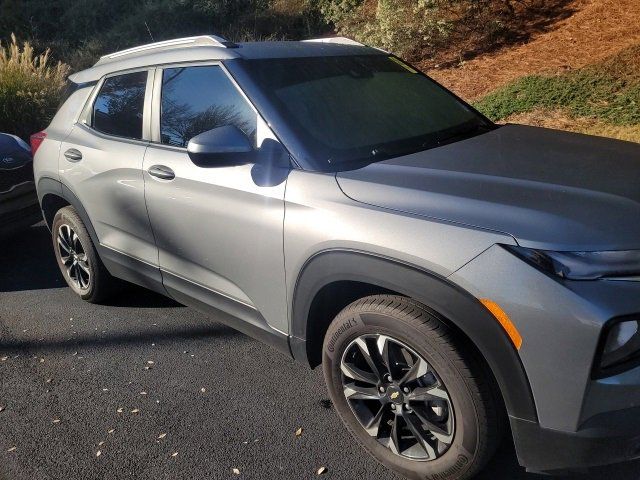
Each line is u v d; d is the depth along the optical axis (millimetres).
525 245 2340
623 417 2246
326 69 3637
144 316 4645
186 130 3631
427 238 2512
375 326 2713
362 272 2688
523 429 2406
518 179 2734
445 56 10078
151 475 3027
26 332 4523
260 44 3785
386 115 3492
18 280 5480
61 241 4930
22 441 3340
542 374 2295
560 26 9719
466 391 2490
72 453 3223
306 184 2955
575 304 2211
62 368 4027
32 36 15398
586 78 7883
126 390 3734
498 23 10062
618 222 2391
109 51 14094
